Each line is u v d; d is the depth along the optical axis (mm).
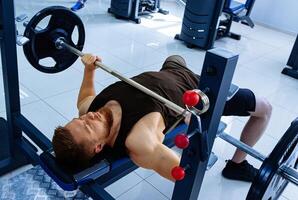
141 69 3205
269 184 1042
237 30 4922
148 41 3904
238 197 1940
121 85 1407
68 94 2602
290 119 2807
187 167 1019
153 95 1178
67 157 1199
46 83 2697
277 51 4320
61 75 2842
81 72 2934
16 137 1836
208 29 3762
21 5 4285
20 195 1642
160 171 1213
